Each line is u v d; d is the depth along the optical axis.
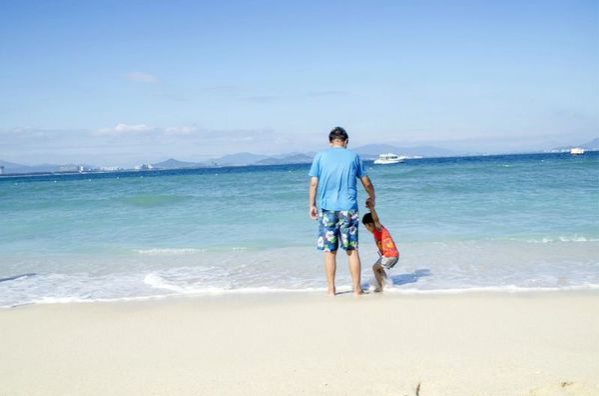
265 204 17.45
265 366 3.99
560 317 5.12
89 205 18.88
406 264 8.17
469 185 22.58
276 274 7.77
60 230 13.00
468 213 13.81
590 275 7.20
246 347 4.46
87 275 8.03
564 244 9.52
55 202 20.23
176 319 5.42
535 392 3.39
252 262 8.69
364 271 7.84
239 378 3.77
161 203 18.86
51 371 4.04
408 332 4.75
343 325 5.02
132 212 16.30
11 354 4.46
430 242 10.01
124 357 4.32
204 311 5.72
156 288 7.05
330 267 6.38
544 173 33.03
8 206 19.27
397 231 11.33
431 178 31.20
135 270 8.32
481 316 5.21
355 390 3.49
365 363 3.99
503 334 4.62
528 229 11.23
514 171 38.31
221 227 12.75
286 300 6.16
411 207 15.25
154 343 4.66
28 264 9.00
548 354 4.09
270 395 3.46
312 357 4.16
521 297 6.00
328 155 6.31
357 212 6.34
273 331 4.90
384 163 89.50
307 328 4.96
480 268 7.79
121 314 5.70
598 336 4.52
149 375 3.89
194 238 11.33
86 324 5.33
